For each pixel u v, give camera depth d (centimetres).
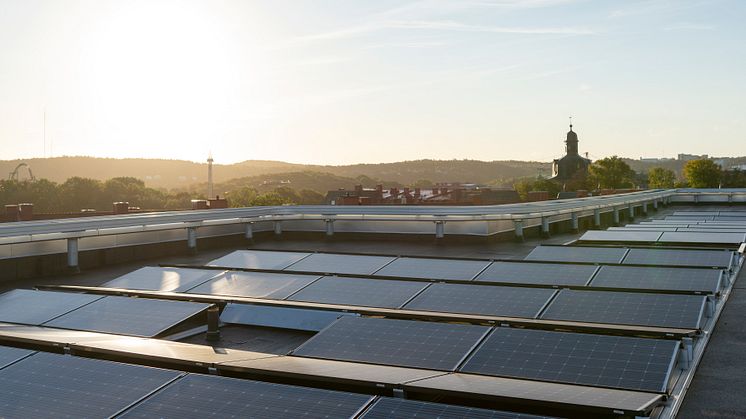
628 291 1538
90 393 934
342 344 1214
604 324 1334
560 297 1500
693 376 1112
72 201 13125
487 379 984
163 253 3133
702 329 1323
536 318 1394
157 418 841
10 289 2323
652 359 1024
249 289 1775
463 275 1862
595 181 14500
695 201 6450
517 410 880
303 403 844
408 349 1165
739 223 3653
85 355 1165
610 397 851
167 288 1855
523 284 1648
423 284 1692
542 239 3672
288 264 2166
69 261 2614
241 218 3472
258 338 1453
